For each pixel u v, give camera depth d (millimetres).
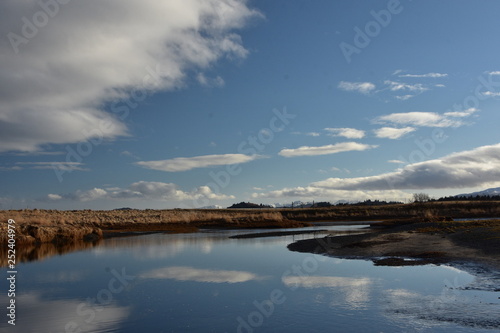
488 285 12508
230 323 9844
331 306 11023
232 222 64438
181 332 9297
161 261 21250
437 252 19219
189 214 84875
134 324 9945
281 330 9117
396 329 8875
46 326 9875
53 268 19422
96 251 27250
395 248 21938
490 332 8414
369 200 167625
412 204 105312
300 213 98312
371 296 11930
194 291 13578
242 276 16266
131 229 54906
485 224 30984
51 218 51719
